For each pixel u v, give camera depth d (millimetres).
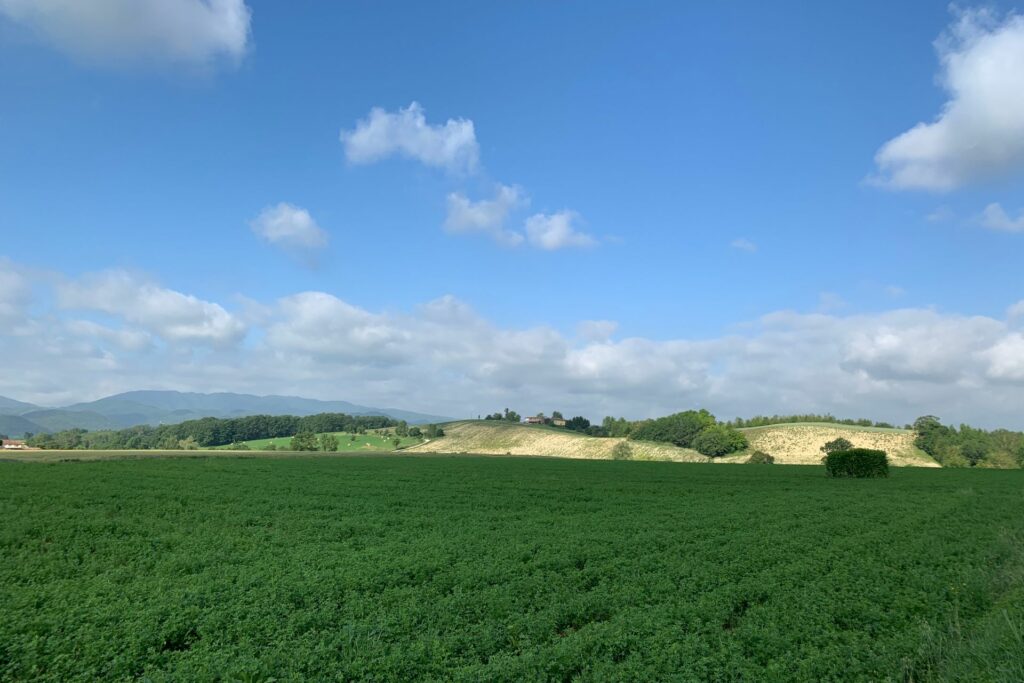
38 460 65438
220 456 84750
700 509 34719
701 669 11070
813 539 24359
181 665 11117
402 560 20062
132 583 17203
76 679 10695
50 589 16422
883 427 146625
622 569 19188
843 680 10844
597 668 11195
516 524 28625
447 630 13531
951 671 10789
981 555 20812
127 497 36781
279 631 13023
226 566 19359
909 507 35375
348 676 10938
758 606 15375
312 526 27656
